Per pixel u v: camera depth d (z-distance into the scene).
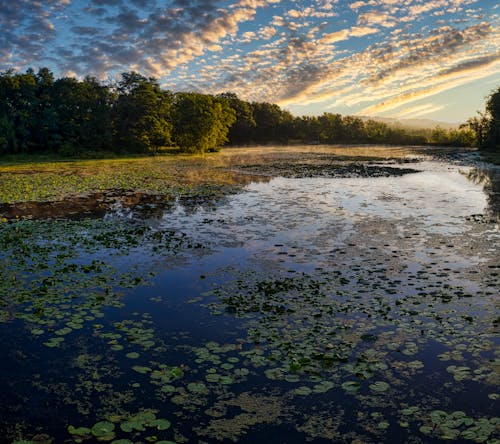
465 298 6.97
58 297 7.12
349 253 9.73
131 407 4.21
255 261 9.20
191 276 8.24
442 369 4.84
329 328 5.89
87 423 3.96
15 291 7.36
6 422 3.98
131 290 7.50
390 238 11.05
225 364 4.96
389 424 3.94
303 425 3.95
